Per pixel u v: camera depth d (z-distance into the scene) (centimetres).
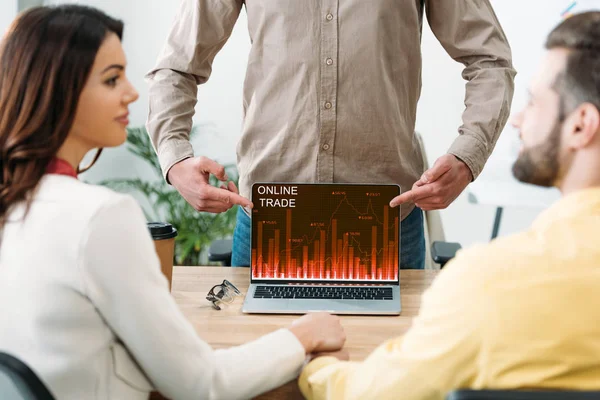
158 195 417
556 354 82
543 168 93
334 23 182
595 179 90
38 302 99
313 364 116
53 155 105
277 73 187
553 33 92
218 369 109
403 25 185
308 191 169
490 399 77
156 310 101
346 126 186
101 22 108
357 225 168
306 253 169
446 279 89
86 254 97
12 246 102
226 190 170
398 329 146
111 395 105
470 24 191
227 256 207
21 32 104
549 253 85
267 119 190
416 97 196
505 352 83
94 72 105
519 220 409
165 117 190
